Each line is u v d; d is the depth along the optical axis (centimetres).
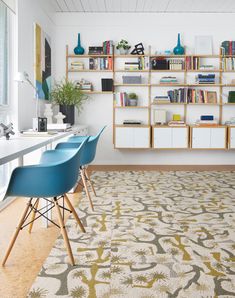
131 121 626
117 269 217
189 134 617
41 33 500
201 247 254
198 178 527
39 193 201
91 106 647
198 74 623
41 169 197
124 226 301
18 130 396
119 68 636
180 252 244
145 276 208
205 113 643
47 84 545
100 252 244
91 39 637
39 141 254
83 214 337
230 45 623
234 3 584
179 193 427
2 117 376
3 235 277
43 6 524
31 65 452
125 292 189
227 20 633
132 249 249
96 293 188
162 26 635
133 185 475
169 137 612
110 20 634
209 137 611
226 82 636
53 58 611
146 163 656
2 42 375
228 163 654
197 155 656
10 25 389
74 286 195
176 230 291
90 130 650
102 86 623
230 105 641
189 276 208
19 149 198
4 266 222
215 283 199
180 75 636
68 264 224
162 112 624
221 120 641
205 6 600
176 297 184
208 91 627
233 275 209
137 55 620
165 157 656
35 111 473
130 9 618
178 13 633
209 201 389
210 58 634
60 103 559
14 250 248
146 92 641
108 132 651
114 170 601
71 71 632
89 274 210
